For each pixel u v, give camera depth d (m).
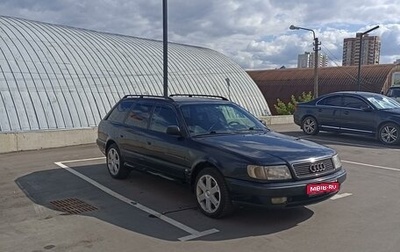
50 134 11.34
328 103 13.58
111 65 18.47
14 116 13.03
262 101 27.34
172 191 6.36
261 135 5.70
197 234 4.51
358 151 10.54
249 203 4.59
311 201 4.73
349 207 5.51
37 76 14.88
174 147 5.60
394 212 5.30
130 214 5.22
